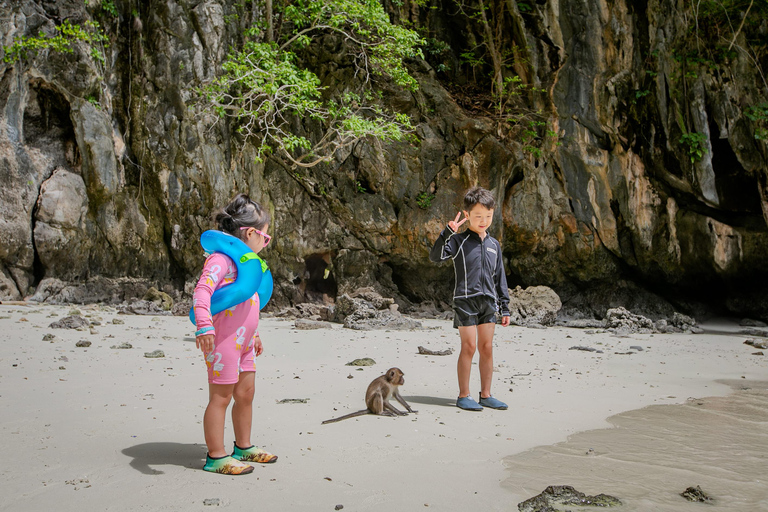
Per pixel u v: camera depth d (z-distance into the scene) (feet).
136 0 54.70
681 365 27.27
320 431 13.61
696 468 11.71
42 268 49.49
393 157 60.70
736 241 58.75
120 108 54.34
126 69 54.65
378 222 60.59
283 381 19.67
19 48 47.55
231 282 10.96
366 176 60.64
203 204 54.65
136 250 53.93
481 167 61.11
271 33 56.44
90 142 50.88
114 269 53.21
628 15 60.85
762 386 21.94
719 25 59.31
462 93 66.44
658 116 60.80
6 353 22.68
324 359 25.11
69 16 51.21
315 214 59.77
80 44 50.42
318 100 59.21
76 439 12.25
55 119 51.34
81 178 51.21
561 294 64.59
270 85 51.19
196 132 54.13
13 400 15.37
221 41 55.57
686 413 16.85
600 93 61.46
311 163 55.16
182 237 54.65
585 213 62.34
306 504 9.18
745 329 50.88
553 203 62.18
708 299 62.59
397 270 63.31
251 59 53.93
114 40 54.08
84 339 27.32
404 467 11.21
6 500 8.96
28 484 9.66
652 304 62.64
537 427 14.80
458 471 11.09
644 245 61.46
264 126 57.62
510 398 18.33
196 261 55.31
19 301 45.91
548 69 62.90
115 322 35.86
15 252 47.34
